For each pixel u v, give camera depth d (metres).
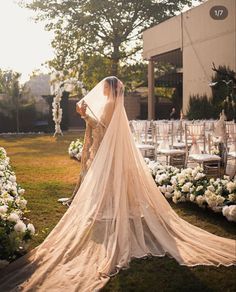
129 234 4.02
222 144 9.02
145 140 9.98
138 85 32.75
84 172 5.61
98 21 28.30
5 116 24.86
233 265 3.65
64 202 5.88
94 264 3.61
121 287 3.27
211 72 17.08
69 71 30.12
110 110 5.01
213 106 16.77
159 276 3.45
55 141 17.36
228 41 15.95
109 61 30.34
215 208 5.14
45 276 3.40
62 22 29.39
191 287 3.26
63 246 3.90
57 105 20.66
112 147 4.46
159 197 4.64
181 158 9.35
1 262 3.60
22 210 5.14
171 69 31.75
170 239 4.11
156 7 28.98
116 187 4.29
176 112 26.95
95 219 4.17
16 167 9.45
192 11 18.25
